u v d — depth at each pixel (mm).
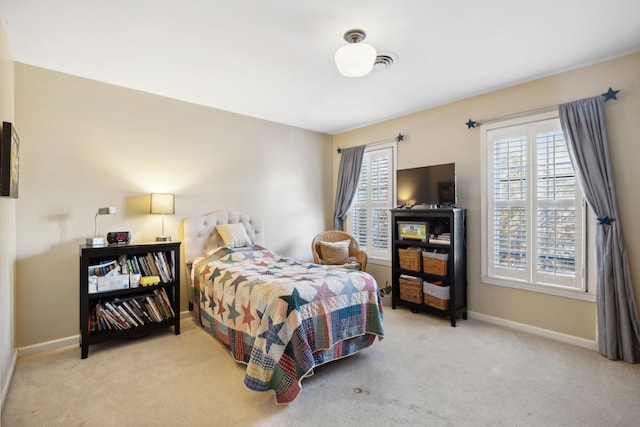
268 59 2697
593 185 2711
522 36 2365
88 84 3066
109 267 2844
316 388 2174
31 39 2371
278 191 4621
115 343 2922
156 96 3496
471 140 3605
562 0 1955
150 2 1951
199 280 3293
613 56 2660
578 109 2799
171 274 3193
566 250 2949
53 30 2252
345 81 3166
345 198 5000
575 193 2893
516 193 3271
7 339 2217
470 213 3609
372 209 4715
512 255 3299
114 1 1936
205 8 2014
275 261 3438
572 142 2822
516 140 3254
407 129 4242
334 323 2348
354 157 4902
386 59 2711
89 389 2160
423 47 2523
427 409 1943
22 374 2361
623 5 2004
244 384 2062
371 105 3889
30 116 2775
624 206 2625
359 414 1897
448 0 1951
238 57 2660
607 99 2686
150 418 1860
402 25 2217
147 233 3426
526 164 3197
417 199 3871
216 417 1869
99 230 3125
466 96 3594
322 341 2258
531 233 3164
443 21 2174
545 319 3080
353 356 2654
